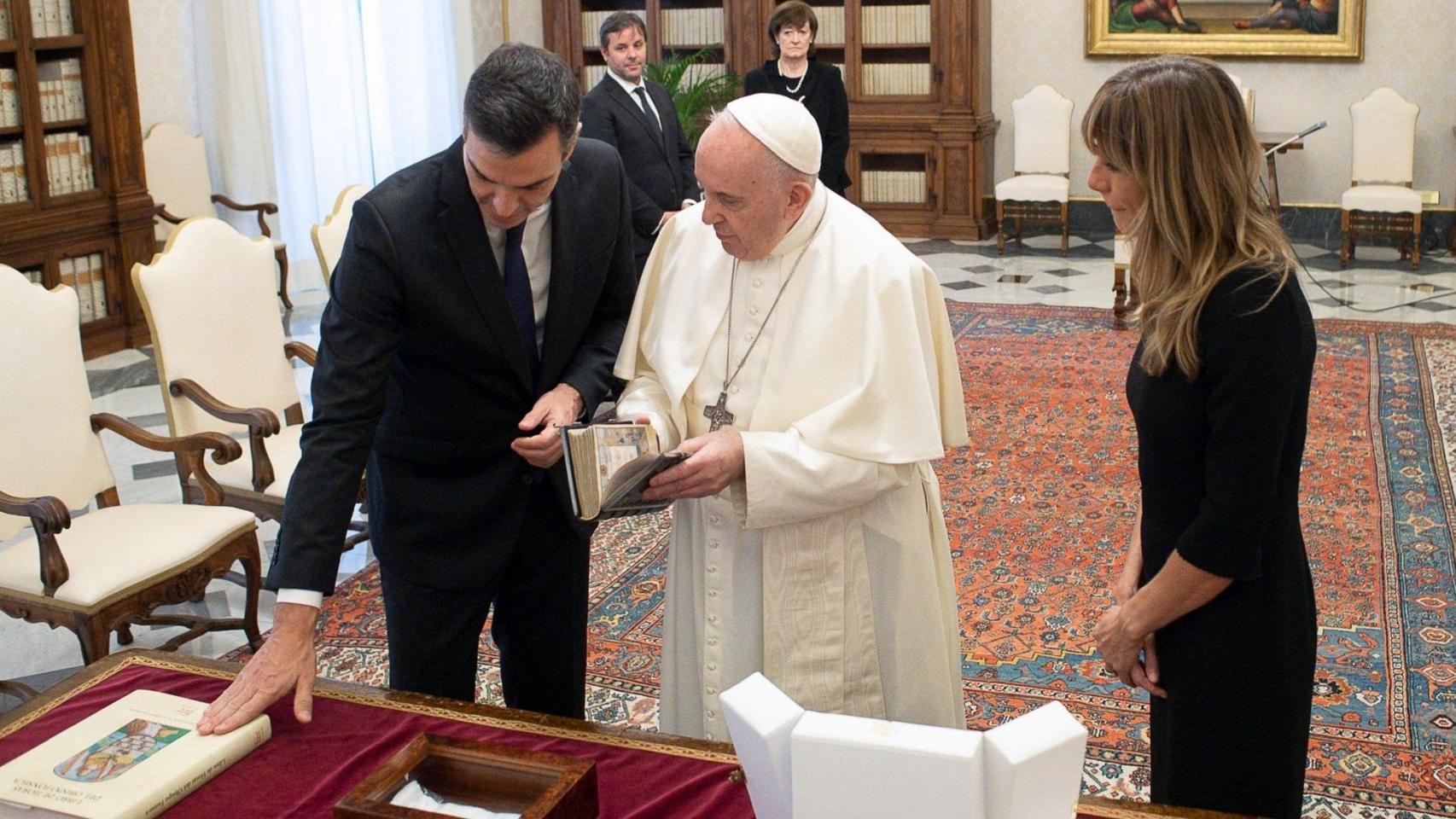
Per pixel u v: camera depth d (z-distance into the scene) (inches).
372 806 64.9
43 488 146.8
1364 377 266.4
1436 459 218.7
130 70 302.7
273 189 361.7
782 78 318.0
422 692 101.5
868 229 90.7
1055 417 245.6
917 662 95.1
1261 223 73.6
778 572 92.1
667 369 94.3
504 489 99.7
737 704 61.7
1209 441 74.9
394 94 399.2
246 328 174.4
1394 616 163.8
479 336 93.4
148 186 320.2
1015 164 422.3
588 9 463.2
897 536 93.0
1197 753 80.1
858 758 57.4
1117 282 309.3
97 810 68.1
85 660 137.0
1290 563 78.2
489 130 78.9
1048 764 56.9
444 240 90.7
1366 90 399.5
